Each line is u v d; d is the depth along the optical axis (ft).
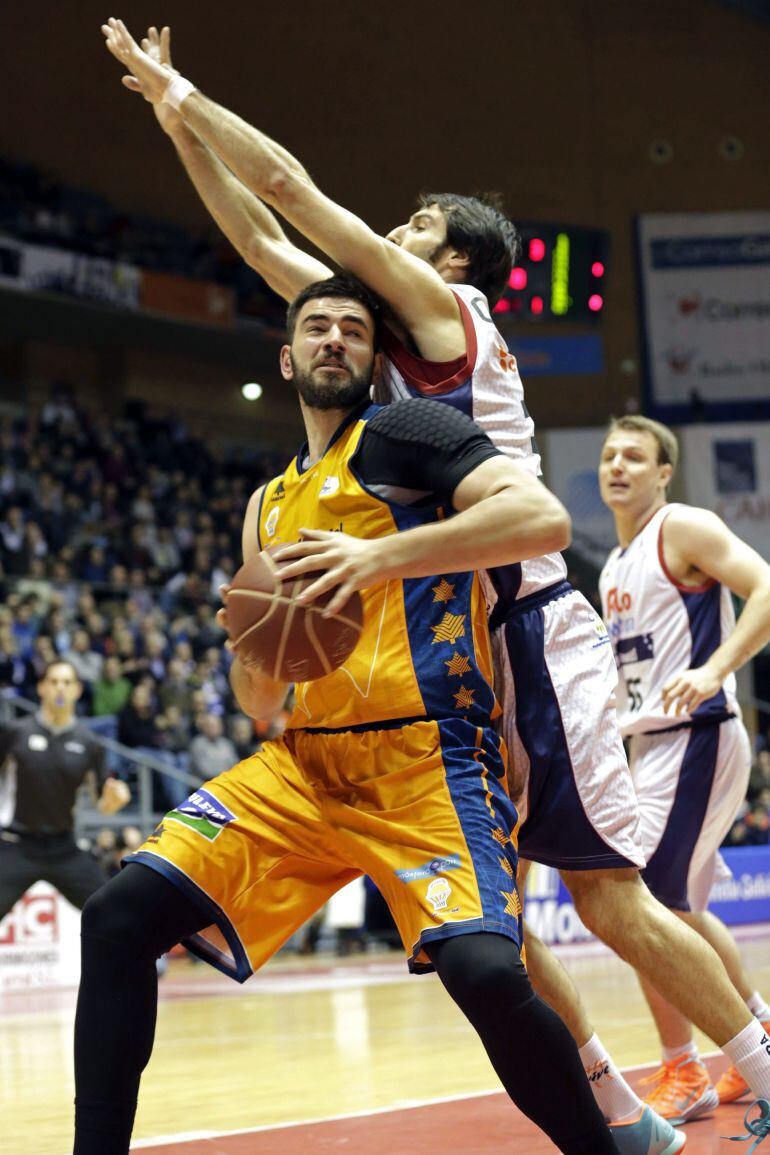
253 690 8.58
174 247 67.97
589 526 70.44
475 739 7.70
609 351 75.31
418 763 7.50
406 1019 20.25
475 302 8.86
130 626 49.44
